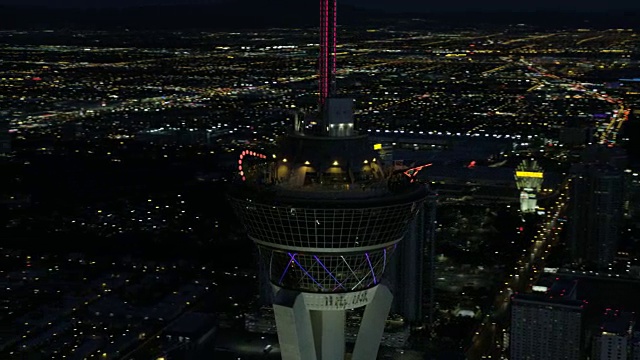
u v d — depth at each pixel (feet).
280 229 635.66
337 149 635.66
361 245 640.58
